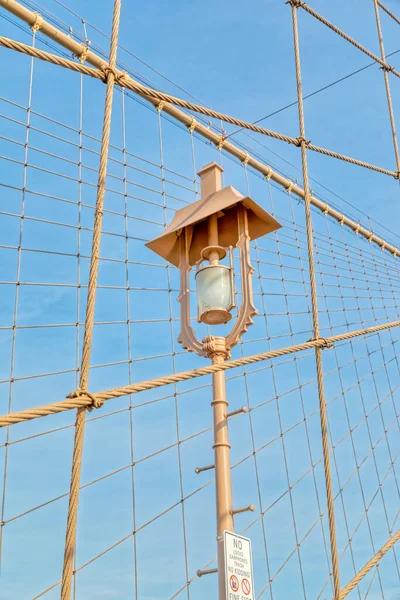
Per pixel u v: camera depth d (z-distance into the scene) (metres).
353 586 5.61
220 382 3.86
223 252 4.09
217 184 4.31
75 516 3.00
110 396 3.14
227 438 3.74
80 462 3.06
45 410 2.89
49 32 5.31
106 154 3.82
